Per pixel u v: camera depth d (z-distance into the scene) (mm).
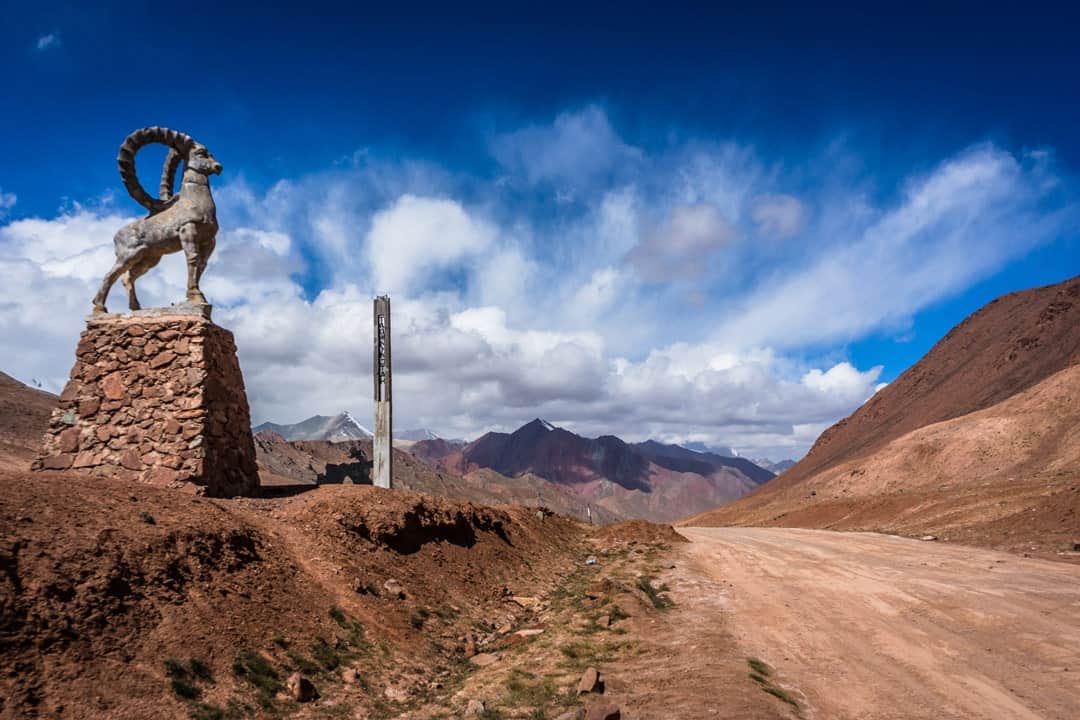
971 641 12234
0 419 35000
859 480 68688
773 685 9875
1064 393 62000
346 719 8289
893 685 9977
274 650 9219
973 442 61938
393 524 15539
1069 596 15227
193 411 14641
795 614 14773
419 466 132000
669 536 31500
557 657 11320
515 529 24844
